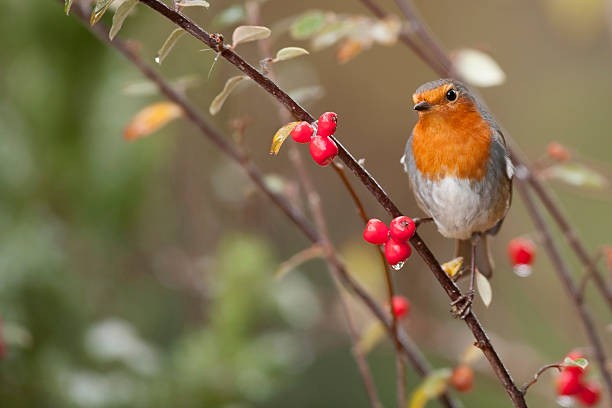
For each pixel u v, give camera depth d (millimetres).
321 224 5156
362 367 5137
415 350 5141
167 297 5473
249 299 5328
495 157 5090
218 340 5320
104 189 5316
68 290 5301
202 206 5496
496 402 5582
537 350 5492
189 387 5309
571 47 7223
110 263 5410
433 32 7297
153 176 5391
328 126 4926
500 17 7305
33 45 5297
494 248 6047
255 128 5613
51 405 5270
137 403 5281
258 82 4930
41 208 5320
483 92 7277
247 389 5316
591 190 6094
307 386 5676
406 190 6566
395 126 6668
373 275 5352
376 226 4953
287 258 5934
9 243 5281
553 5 5348
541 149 7031
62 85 5301
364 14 6625
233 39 4953
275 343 5352
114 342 5289
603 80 7188
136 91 5156
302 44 6527
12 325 5219
